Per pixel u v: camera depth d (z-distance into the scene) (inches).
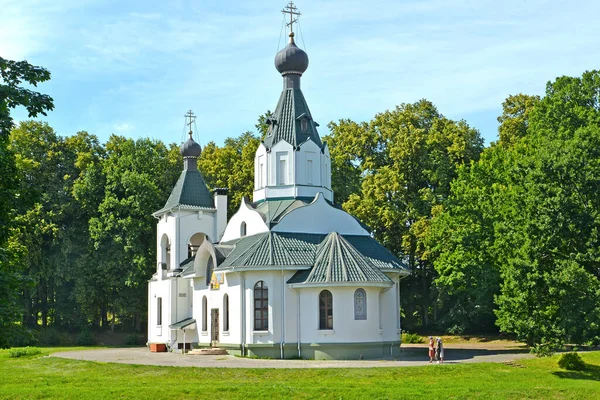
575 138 1659.7
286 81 2319.1
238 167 3221.0
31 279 991.6
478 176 2445.9
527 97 3038.9
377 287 1918.1
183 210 2600.9
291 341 1926.7
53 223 3095.5
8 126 976.9
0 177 1015.6
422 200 2989.7
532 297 1535.4
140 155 3275.1
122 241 3041.3
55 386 1389.0
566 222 1536.7
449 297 2965.1
